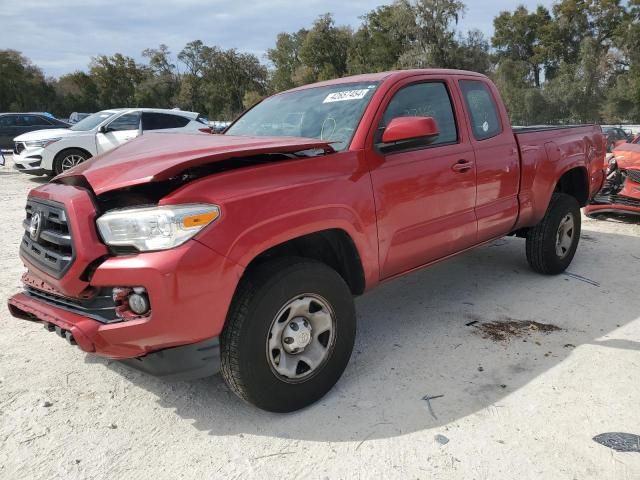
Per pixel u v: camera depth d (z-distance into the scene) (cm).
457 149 390
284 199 277
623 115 5819
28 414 294
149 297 243
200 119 1327
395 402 302
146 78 7988
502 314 428
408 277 528
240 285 272
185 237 245
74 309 271
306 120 371
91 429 281
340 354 309
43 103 6819
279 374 282
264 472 247
